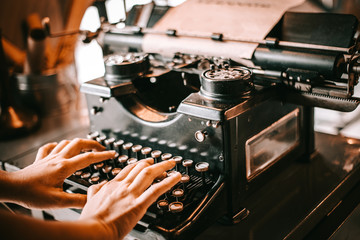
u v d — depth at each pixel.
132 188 0.76
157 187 0.76
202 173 1.00
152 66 1.34
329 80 1.06
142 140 1.19
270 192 1.14
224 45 1.21
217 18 1.32
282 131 1.16
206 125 0.99
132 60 1.24
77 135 1.57
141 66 1.24
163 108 1.28
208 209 0.92
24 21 1.63
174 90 1.31
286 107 1.15
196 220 0.89
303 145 1.27
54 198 0.88
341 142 1.42
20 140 1.62
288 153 1.20
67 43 1.81
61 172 0.91
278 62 1.09
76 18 1.76
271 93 1.05
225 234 0.97
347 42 1.05
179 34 1.32
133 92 1.21
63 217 1.14
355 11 1.40
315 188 1.13
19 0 1.54
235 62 1.20
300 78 1.04
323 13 1.11
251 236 0.95
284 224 0.98
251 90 1.01
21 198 0.86
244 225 1.00
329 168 1.24
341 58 0.99
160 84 1.29
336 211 1.10
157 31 1.38
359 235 1.17
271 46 1.11
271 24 1.17
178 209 0.88
